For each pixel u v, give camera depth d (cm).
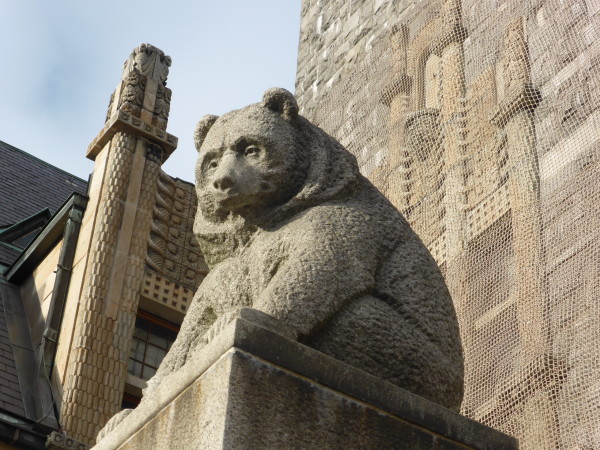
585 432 607
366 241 476
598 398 612
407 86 933
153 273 1062
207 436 403
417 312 472
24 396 945
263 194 490
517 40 820
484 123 821
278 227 490
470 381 702
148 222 1079
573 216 695
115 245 1043
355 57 1060
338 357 450
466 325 732
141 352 1016
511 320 702
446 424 439
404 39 969
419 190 858
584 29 770
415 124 889
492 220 768
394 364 455
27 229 1262
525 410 648
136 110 1136
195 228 520
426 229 830
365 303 462
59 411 927
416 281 480
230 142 498
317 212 483
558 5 801
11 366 980
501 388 673
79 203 1092
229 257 505
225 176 486
